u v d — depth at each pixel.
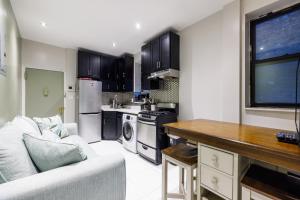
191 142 1.90
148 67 3.48
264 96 2.03
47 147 1.04
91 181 0.96
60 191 0.84
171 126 1.63
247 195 1.04
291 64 1.81
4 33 1.87
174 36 3.01
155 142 2.72
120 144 3.87
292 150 0.89
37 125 2.23
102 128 4.32
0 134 1.01
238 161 1.12
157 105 3.35
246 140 1.10
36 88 3.93
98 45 3.96
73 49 4.25
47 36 3.42
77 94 4.31
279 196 0.91
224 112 2.28
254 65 2.11
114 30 3.09
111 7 2.32
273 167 1.39
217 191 1.24
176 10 2.42
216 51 2.48
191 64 2.87
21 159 0.97
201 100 2.70
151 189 1.99
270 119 1.88
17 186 0.75
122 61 4.65
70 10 2.39
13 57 2.52
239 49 2.12
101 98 4.35
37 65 3.77
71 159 1.02
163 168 1.61
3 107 1.85
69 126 2.79
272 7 1.92
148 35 3.33
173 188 2.00
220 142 1.20
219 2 2.23
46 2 2.20
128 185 2.08
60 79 4.25
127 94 4.79
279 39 1.90
